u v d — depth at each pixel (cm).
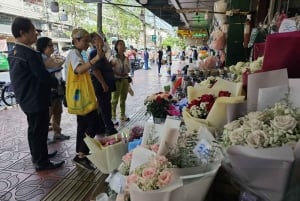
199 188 76
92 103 264
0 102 629
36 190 242
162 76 1224
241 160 69
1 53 935
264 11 280
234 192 85
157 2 586
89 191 239
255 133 74
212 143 90
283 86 90
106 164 148
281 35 99
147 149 102
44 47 328
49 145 350
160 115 183
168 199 70
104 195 123
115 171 131
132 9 1233
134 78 1149
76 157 283
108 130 361
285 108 82
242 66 202
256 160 67
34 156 277
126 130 171
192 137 97
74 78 259
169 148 92
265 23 239
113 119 463
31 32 240
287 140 71
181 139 95
